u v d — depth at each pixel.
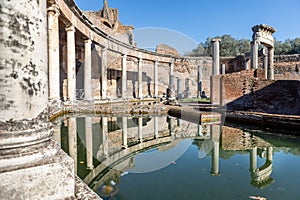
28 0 1.46
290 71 28.02
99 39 16.50
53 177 1.43
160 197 2.99
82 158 4.02
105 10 27.00
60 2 10.61
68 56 12.45
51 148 1.58
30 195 1.35
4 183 1.29
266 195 3.33
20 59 1.42
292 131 8.09
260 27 19.72
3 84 1.36
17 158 1.36
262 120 9.15
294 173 4.38
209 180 3.72
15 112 1.40
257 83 12.73
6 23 1.36
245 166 4.71
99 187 3.24
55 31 9.88
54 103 8.50
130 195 3.04
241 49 47.50
